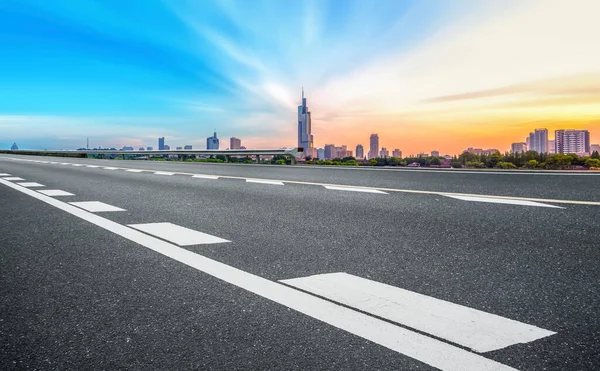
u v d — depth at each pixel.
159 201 6.61
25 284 2.67
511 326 1.96
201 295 2.43
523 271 2.79
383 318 2.07
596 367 1.61
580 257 3.09
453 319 2.04
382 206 5.59
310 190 7.65
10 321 2.11
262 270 2.90
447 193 6.63
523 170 11.52
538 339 1.83
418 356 1.70
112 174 13.26
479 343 1.80
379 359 1.68
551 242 3.53
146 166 19.05
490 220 4.49
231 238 3.91
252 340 1.86
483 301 2.28
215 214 5.28
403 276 2.72
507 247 3.40
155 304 2.30
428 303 2.25
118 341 1.88
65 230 4.43
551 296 2.34
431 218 4.68
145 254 3.38
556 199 5.83
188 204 6.21
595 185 7.53
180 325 2.03
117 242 3.83
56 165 21.00
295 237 3.90
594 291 2.41
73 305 2.31
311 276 2.74
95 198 7.15
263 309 2.21
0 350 1.81
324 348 1.78
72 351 1.80
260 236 3.97
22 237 4.10
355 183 8.67
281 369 1.63
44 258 3.30
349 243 3.63
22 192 8.25
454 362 1.64
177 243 3.74
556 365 1.62
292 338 1.88
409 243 3.59
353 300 2.30
